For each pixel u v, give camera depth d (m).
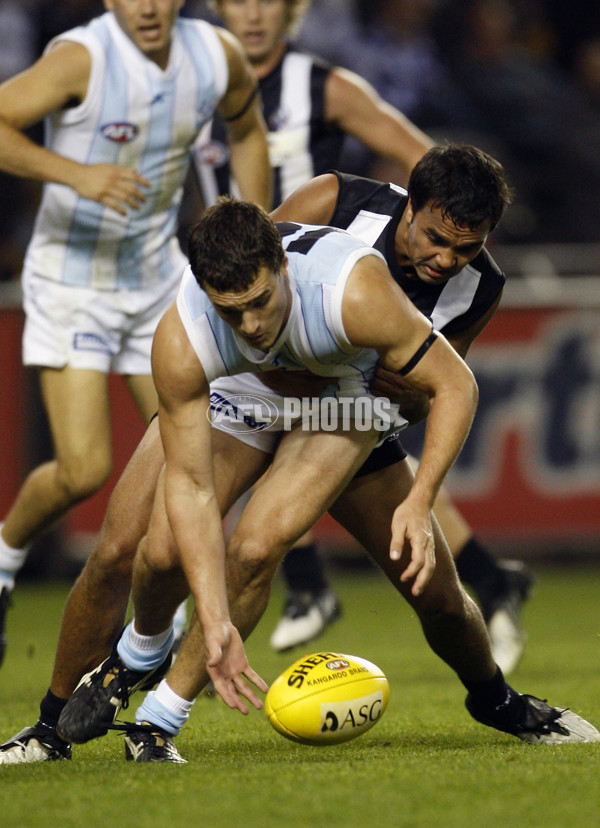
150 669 9.87
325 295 8.77
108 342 14.55
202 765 9.10
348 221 10.21
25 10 32.16
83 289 14.41
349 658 9.69
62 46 13.90
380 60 32.38
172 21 13.91
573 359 27.69
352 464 9.53
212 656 8.59
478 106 34.44
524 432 27.75
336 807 7.48
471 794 7.83
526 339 27.72
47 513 14.64
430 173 9.39
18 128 13.64
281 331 8.87
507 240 31.91
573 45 37.03
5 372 27.52
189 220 16.80
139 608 9.53
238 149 15.34
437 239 9.47
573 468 27.77
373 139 16.69
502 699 10.55
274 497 9.27
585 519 27.78
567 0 37.62
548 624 22.27
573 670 16.42
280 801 7.66
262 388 9.83
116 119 14.07
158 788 8.16
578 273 27.89
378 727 11.61
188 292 9.04
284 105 16.70
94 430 14.23
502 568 16.25
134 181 13.58
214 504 9.13
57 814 7.51
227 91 14.69
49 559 28.84
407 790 7.95
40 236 14.62
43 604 25.73
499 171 9.52
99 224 14.25
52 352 14.27
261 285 8.30
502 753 9.54
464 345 10.68
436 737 10.91
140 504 9.89
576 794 7.83
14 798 8.02
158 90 14.10
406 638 20.81
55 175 13.52
